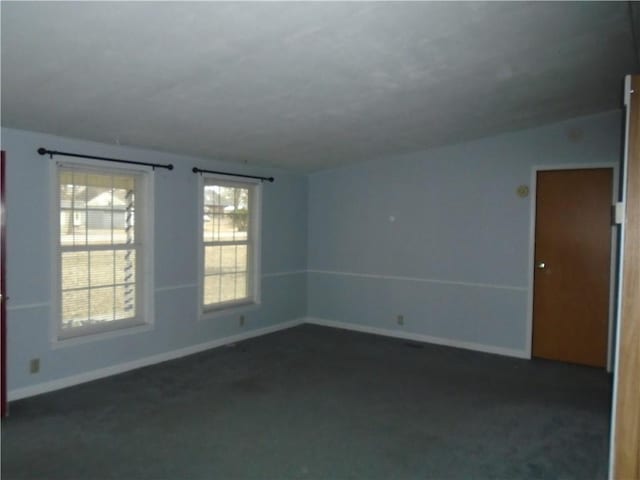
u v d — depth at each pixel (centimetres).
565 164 473
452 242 539
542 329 493
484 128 471
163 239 470
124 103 321
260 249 580
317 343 547
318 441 304
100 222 425
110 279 434
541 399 380
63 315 401
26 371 372
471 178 525
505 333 509
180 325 490
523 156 495
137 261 456
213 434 312
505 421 337
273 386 404
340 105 362
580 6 238
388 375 436
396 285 580
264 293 589
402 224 573
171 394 382
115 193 436
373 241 596
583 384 416
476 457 286
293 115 378
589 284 469
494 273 514
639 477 207
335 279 630
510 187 503
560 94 380
